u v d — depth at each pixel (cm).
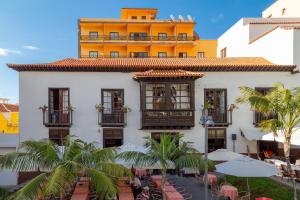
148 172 1866
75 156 1045
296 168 1675
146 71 2092
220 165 1234
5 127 3484
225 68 2130
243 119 2136
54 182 849
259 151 2145
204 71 2156
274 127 1447
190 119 2061
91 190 1279
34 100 2083
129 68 2112
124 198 1251
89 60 2369
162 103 2088
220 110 2147
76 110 2098
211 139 2136
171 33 4775
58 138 2088
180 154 1184
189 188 1644
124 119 2097
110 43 4544
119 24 4634
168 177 1838
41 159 1018
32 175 1916
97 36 4569
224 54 3653
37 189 874
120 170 1030
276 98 1430
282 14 3869
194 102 2080
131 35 4734
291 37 2144
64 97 2119
